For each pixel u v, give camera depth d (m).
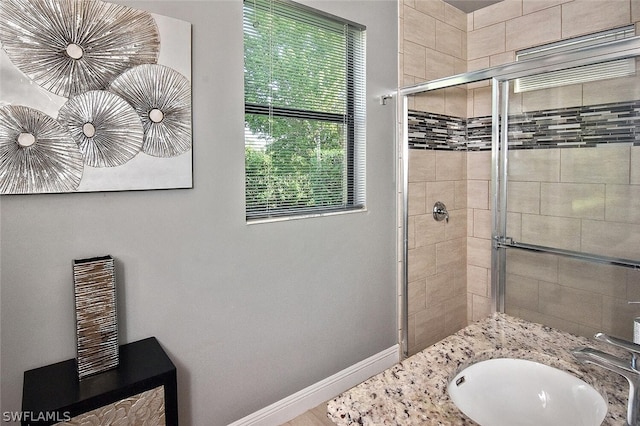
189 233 1.71
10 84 1.26
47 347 1.40
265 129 1.97
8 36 1.25
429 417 0.85
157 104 1.55
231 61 1.79
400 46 2.54
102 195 1.48
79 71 1.38
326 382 2.30
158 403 1.38
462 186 2.97
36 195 1.35
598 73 1.81
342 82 2.29
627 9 2.23
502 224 2.29
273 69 1.98
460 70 2.98
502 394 1.12
